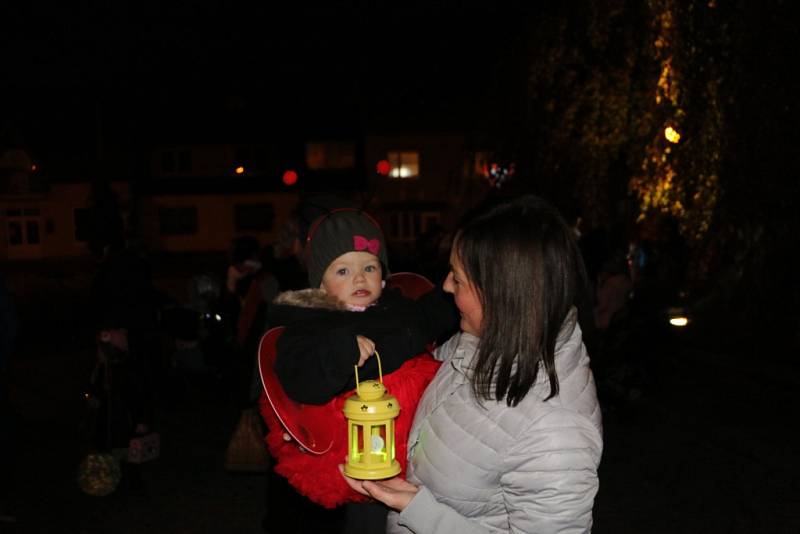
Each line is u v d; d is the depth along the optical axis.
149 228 49.47
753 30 10.46
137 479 6.41
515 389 1.85
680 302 14.30
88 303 7.41
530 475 1.84
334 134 48.12
